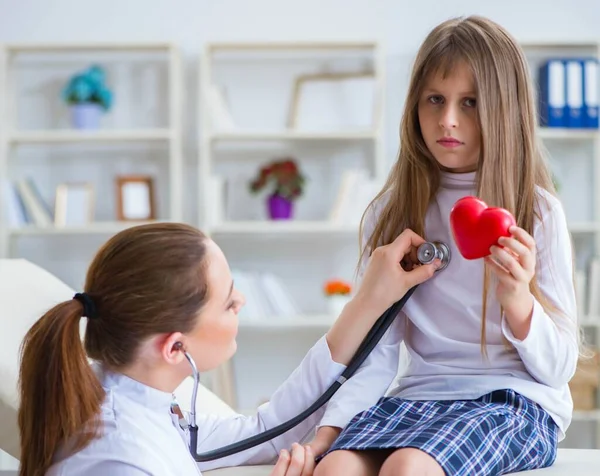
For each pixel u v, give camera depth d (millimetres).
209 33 4238
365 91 4164
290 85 4246
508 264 1410
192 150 4246
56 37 4219
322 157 4250
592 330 4098
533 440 1484
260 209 4254
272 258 4273
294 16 4238
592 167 4223
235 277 4016
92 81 4090
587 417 3895
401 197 1690
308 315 4203
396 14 4215
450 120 1569
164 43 4035
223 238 4277
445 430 1386
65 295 1953
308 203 4250
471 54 1572
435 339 1616
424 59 1614
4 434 1638
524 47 4188
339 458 1396
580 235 4215
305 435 1676
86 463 1231
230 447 1590
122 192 4141
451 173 1661
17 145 4250
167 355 1292
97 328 1297
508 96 1589
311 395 1644
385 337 1676
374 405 1588
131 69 4246
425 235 1676
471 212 1435
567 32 4223
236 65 4254
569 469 1506
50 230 4000
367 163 4242
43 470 1249
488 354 1574
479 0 4215
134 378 1308
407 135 1665
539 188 1614
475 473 1355
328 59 4246
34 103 4238
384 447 1374
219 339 1341
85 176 4258
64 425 1229
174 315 1283
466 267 1612
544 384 1557
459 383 1562
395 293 1607
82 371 1244
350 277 4262
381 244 1726
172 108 4027
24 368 1264
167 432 1302
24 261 2033
